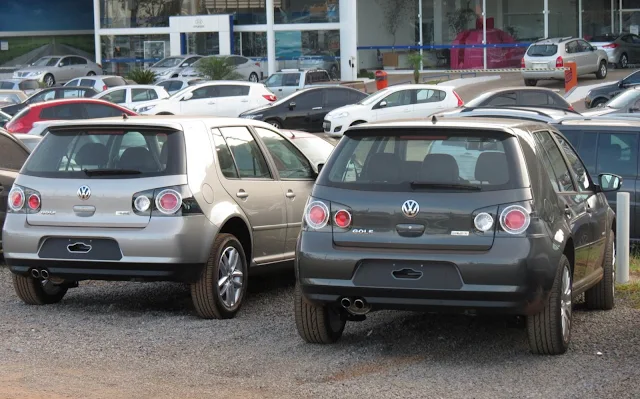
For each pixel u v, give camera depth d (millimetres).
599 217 9508
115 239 9461
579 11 55781
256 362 8148
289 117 35031
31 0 69812
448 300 7738
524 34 56250
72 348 8648
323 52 57125
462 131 7996
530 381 7465
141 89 39188
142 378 7676
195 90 38500
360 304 7969
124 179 9547
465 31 57312
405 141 8117
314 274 8000
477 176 7820
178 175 9539
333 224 8000
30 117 28938
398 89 33500
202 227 9555
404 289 7785
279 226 10945
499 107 23578
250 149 10844
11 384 7473
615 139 13883
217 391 7312
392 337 8969
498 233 7668
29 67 59688
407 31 58562
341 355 8352
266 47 58031
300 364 8070
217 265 9719
